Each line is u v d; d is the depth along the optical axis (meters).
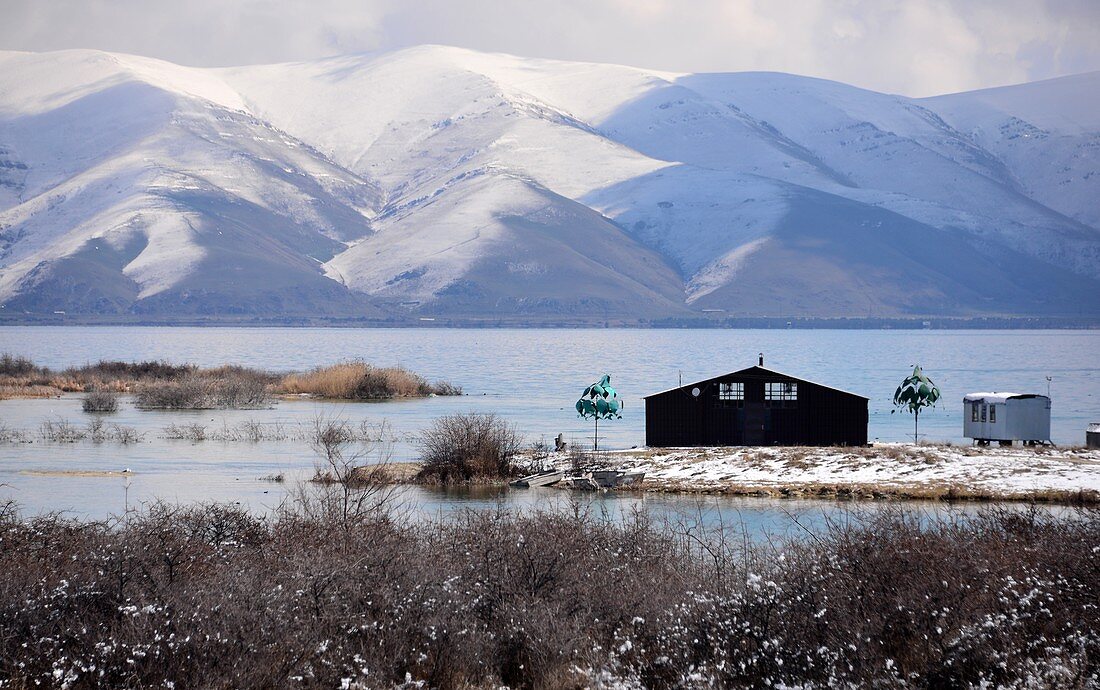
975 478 170.38
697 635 59.41
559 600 65.12
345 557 69.75
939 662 55.44
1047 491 159.38
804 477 174.50
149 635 56.12
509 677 60.88
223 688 53.50
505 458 183.75
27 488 165.62
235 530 83.56
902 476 173.12
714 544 92.44
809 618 59.59
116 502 148.88
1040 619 59.34
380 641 58.81
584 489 169.50
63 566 68.31
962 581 62.97
